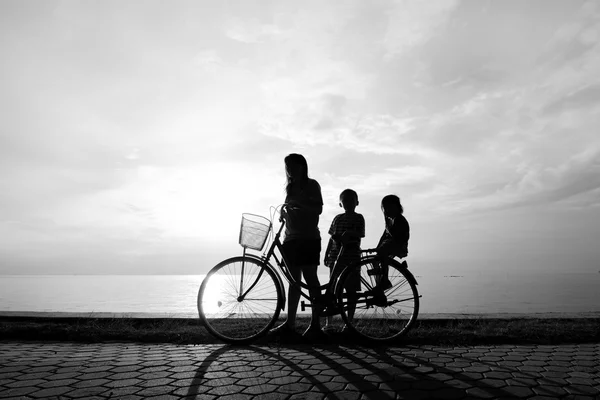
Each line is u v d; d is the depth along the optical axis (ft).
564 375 10.30
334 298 14.48
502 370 10.75
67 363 11.48
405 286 14.78
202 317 14.17
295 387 9.37
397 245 15.11
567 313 18.80
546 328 15.64
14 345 14.03
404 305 14.64
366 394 8.91
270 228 14.57
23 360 11.81
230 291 14.62
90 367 11.05
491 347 13.58
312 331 14.44
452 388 9.29
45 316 17.56
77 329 15.52
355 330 14.34
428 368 10.93
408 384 9.58
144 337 14.84
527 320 17.29
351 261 15.25
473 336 14.52
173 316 17.47
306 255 14.46
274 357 12.17
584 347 13.62
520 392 9.02
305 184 14.76
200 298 14.33
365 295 14.57
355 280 14.74
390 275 14.79
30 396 8.77
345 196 16.12
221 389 9.25
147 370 10.78
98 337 14.88
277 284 14.58
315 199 14.69
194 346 13.85
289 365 11.24
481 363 11.45
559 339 14.58
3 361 11.68
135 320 17.16
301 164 14.84
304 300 14.74
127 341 14.69
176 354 12.64
